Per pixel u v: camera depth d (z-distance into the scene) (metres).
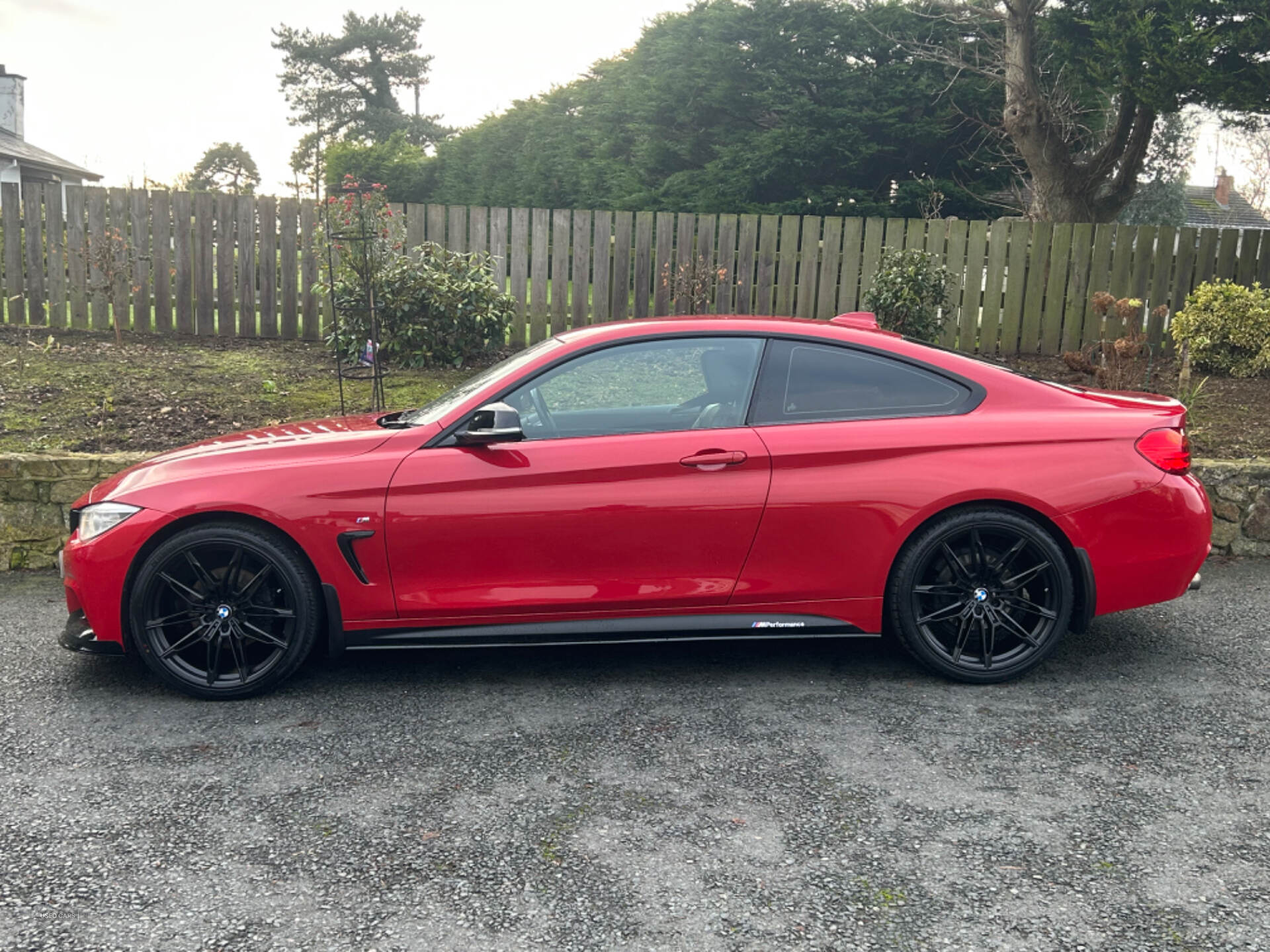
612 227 10.96
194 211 10.85
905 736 3.70
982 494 4.02
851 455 4.02
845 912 2.60
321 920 2.55
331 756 3.54
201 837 2.97
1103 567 4.10
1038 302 11.00
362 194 8.99
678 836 2.98
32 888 2.70
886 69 23.22
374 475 3.95
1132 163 15.55
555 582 4.02
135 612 3.96
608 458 3.97
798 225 10.89
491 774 3.39
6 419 7.53
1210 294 10.01
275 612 4.01
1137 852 2.89
